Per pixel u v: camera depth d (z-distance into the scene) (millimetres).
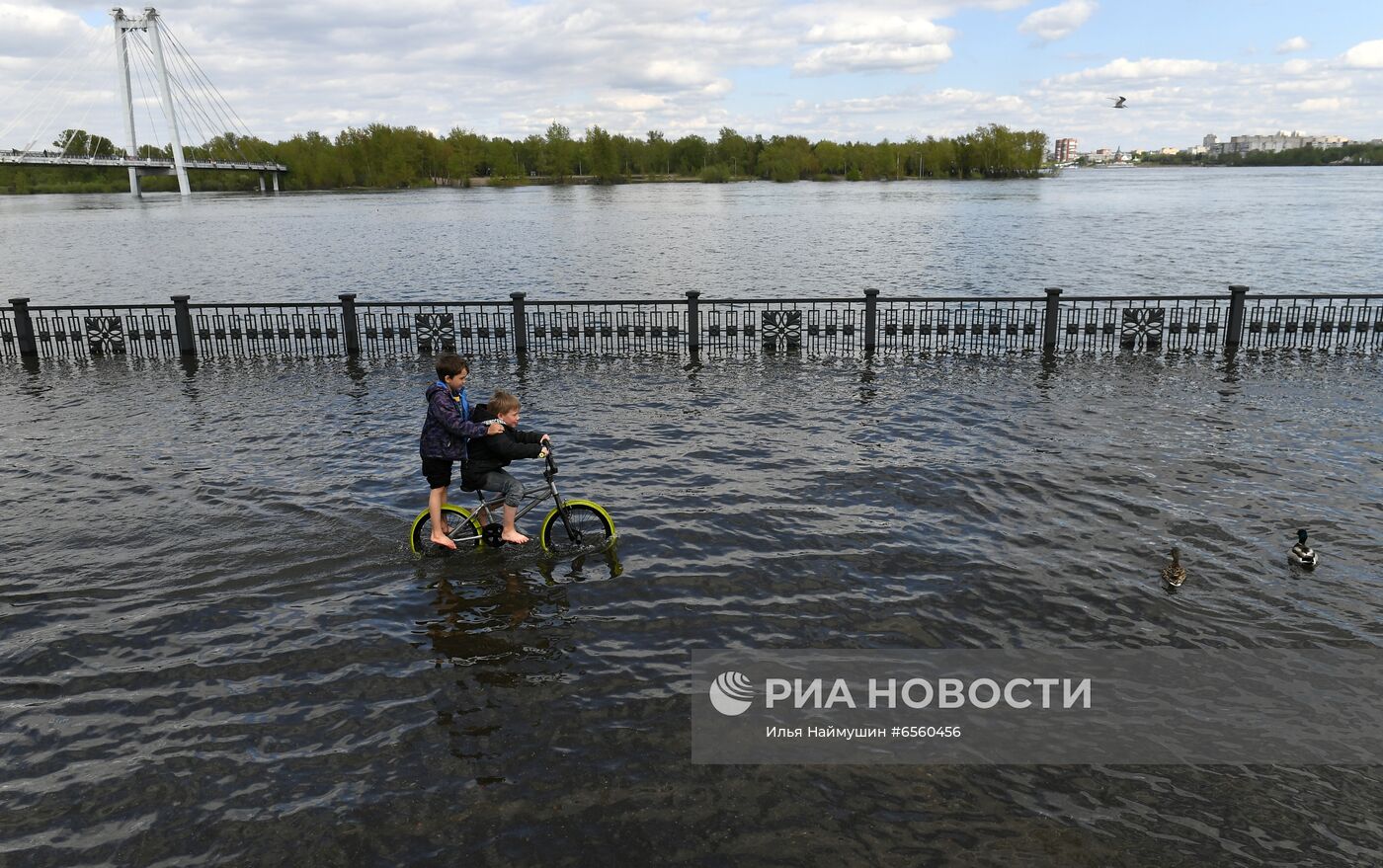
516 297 19734
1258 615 7414
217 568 8508
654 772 5574
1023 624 7359
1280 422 13336
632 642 7145
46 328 19688
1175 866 4816
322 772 5598
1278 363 17672
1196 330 19141
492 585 8148
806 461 11766
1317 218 62938
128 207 117875
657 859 4871
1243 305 18828
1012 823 5148
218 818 5215
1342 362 17672
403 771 5598
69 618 7555
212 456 12188
